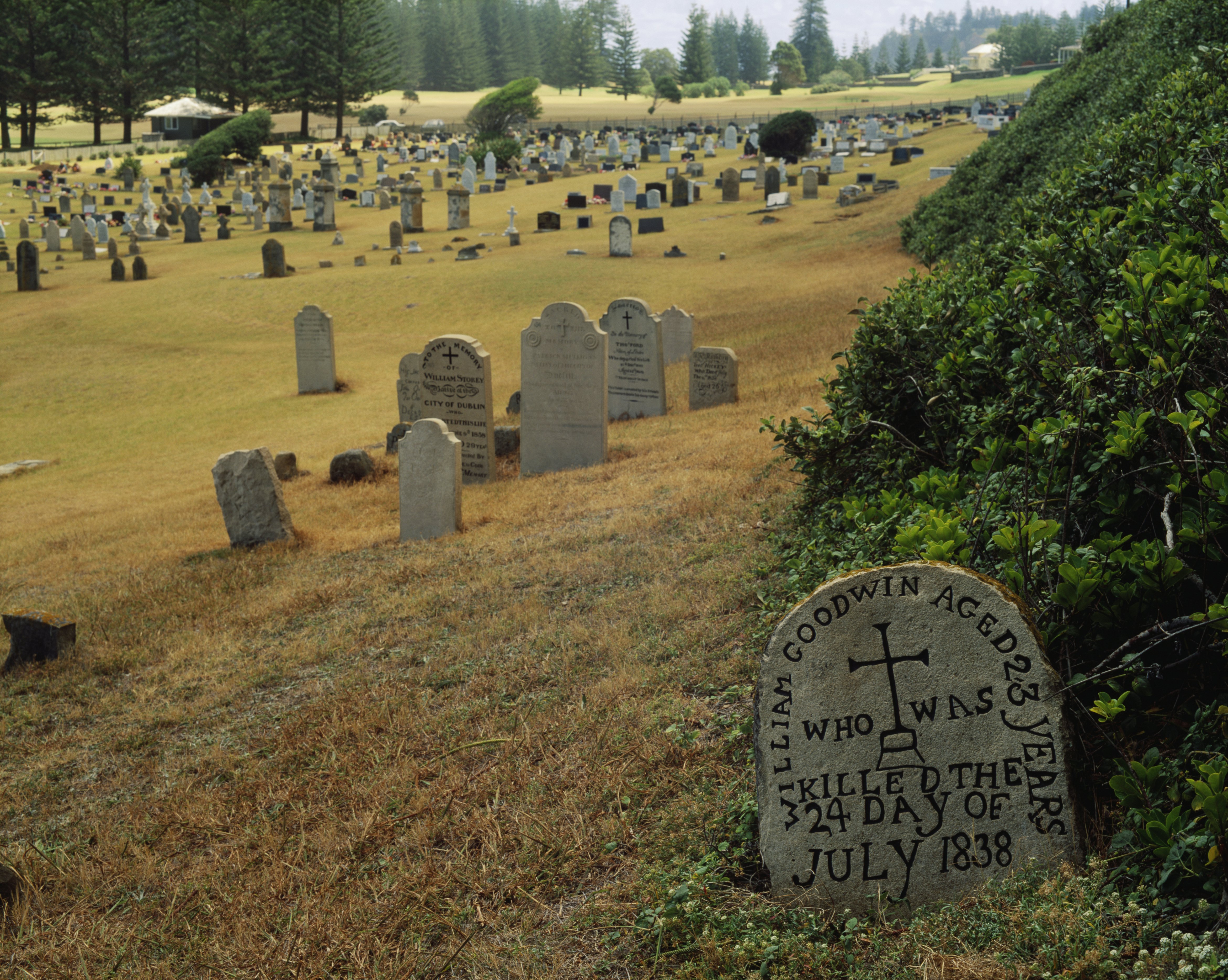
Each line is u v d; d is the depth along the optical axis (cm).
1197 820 343
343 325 3438
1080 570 402
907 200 4294
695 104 17000
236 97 9900
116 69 9169
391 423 2289
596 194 5562
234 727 742
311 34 9969
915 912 383
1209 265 501
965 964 332
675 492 1150
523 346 1520
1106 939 324
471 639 812
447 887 477
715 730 567
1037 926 336
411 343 3178
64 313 3719
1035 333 571
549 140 9269
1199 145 688
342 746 664
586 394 1485
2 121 9325
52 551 1452
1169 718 410
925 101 15400
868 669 404
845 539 668
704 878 423
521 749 604
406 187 4969
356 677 786
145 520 1581
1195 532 402
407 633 873
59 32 8731
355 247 4853
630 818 499
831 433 767
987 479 520
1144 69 1459
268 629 956
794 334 2392
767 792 413
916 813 399
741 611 731
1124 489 462
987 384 663
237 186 7188
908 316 798
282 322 3491
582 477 1391
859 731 405
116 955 482
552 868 477
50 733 788
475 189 6412
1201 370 471
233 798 625
